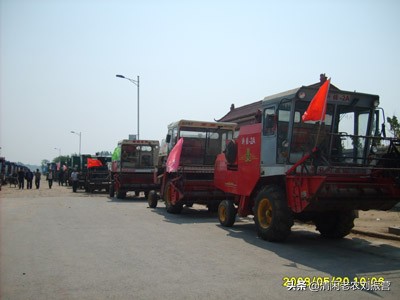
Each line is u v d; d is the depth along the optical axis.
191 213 15.34
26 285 5.65
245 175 10.41
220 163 12.02
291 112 8.72
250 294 5.35
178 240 9.28
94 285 5.66
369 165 8.82
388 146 8.73
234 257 7.54
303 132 8.88
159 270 6.50
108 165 29.06
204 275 6.23
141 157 22.50
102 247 8.34
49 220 12.54
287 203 8.72
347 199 7.99
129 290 5.45
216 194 14.11
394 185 8.32
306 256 7.73
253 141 10.10
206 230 10.92
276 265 6.96
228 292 5.41
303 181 8.07
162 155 16.72
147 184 22.08
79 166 38.34
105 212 15.17
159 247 8.40
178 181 14.30
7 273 6.27
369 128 9.27
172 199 14.80
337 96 8.97
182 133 14.95
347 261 7.34
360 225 11.30
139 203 19.73
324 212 9.50
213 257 7.52
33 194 26.08
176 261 7.14
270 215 9.23
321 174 8.14
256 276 6.23
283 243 9.03
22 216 13.48
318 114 7.89
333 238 9.77
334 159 8.70
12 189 33.09
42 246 8.38
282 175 8.94
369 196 8.07
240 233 10.45
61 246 8.40
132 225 11.70
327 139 8.55
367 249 8.45
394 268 6.85
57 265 6.78
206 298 5.15
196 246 8.57
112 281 5.86
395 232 9.81
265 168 9.50
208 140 15.31
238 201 11.20
